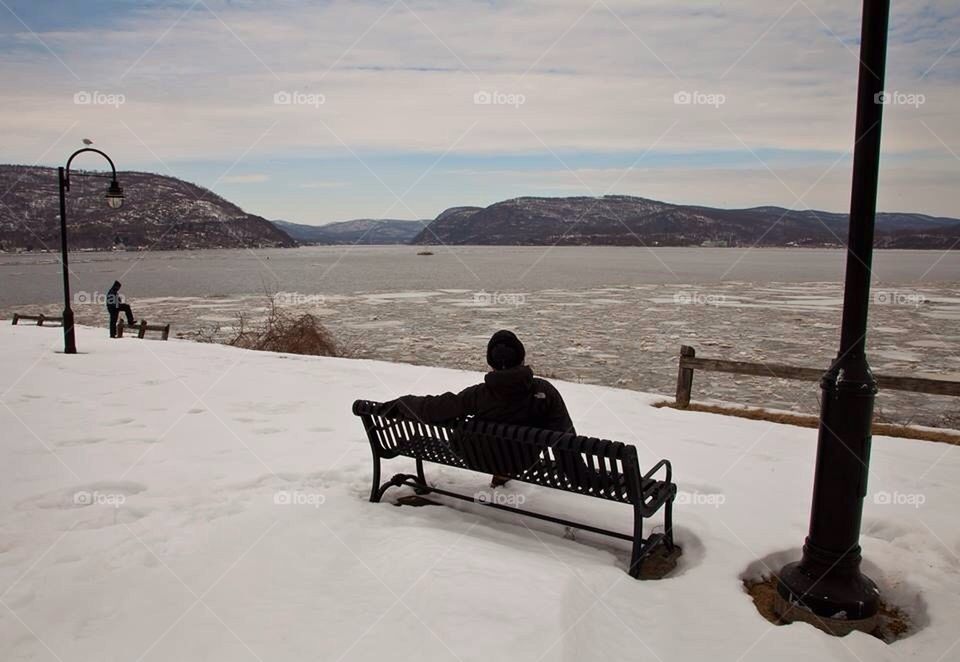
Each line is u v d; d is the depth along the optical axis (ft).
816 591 12.64
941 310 114.93
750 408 32.86
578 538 15.88
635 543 14.12
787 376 30.25
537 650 10.48
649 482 15.15
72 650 10.72
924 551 15.29
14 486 18.89
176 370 42.80
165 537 15.23
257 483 19.47
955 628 12.04
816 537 12.94
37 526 15.93
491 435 15.40
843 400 12.50
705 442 25.41
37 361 45.91
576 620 11.64
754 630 11.86
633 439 25.85
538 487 19.44
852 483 12.57
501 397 15.93
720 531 15.96
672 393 48.42
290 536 15.21
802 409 42.80
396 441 17.74
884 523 16.83
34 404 31.09
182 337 79.77
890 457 23.86
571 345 75.31
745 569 14.25
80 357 48.52
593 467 14.51
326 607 12.00
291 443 24.31
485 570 13.23
